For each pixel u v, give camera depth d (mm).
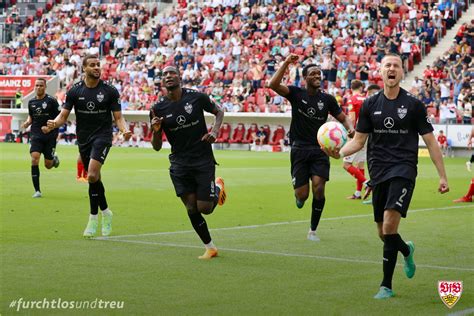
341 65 49219
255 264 11719
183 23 58375
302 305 9148
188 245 13398
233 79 53406
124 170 30984
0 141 59312
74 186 24016
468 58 46469
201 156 12188
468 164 21312
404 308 9055
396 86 9938
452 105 44219
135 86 57188
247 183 25938
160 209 18594
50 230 14984
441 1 52312
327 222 16750
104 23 63250
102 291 9742
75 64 61375
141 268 11281
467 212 18688
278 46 52656
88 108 14914
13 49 65812
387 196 9969
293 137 14484
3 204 19172
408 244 10141
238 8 58188
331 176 29297
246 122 51938
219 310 8867
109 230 14500
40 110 20781
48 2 69125
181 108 12125
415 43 49844
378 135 10031
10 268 11188
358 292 9867
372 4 52188
